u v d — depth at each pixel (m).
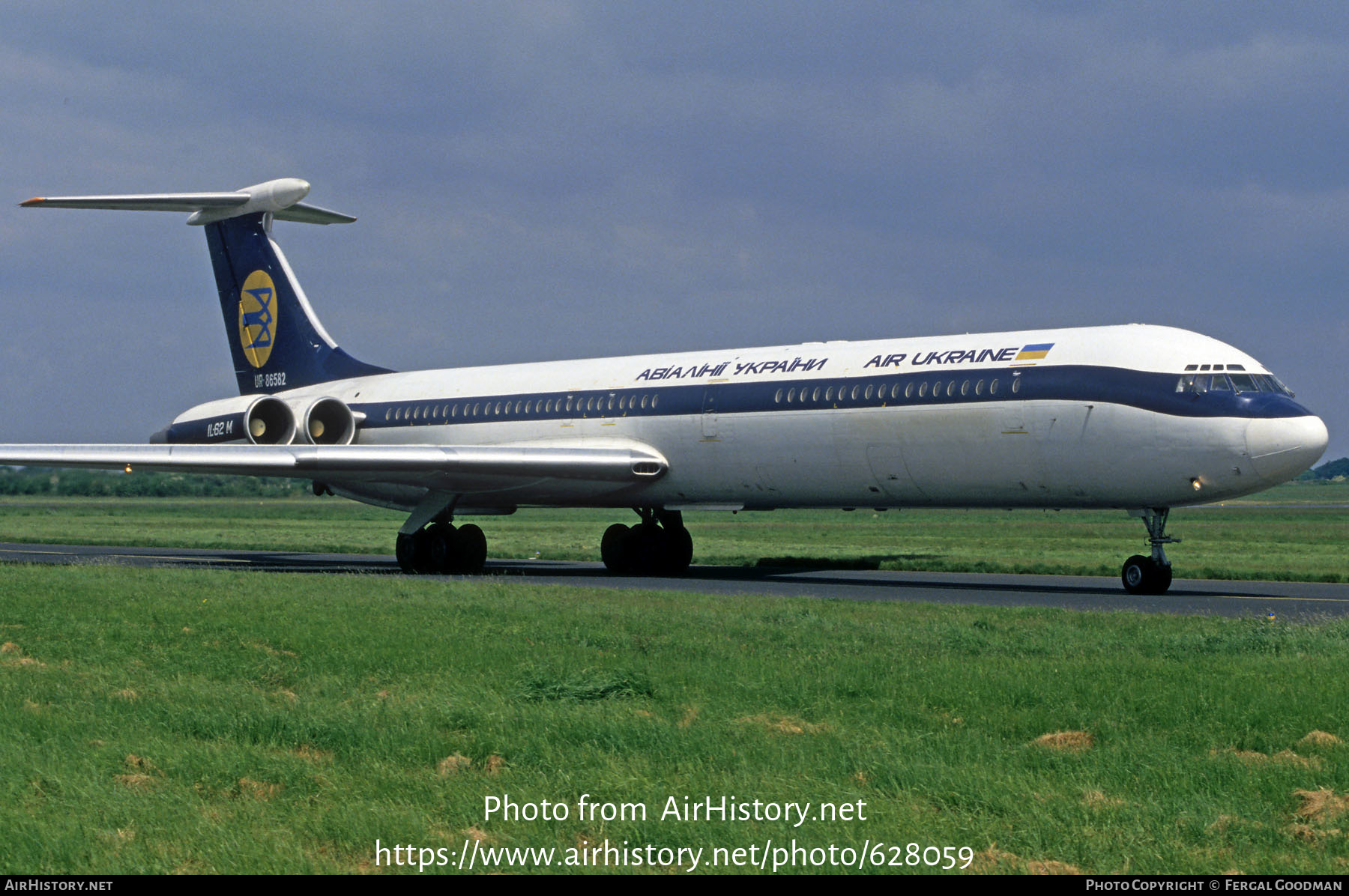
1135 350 30.59
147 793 10.70
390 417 46.06
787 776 11.20
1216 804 10.46
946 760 11.81
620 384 40.31
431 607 24.34
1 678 16.08
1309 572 38.34
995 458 32.09
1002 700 14.54
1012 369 31.81
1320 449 29.28
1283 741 12.66
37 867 9.02
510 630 20.61
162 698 14.61
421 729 12.94
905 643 19.19
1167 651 18.36
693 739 12.36
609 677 15.44
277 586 29.31
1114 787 11.05
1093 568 40.44
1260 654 18.12
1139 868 9.10
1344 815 10.17
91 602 25.38
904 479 34.00
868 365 34.62
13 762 11.52
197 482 177.38
